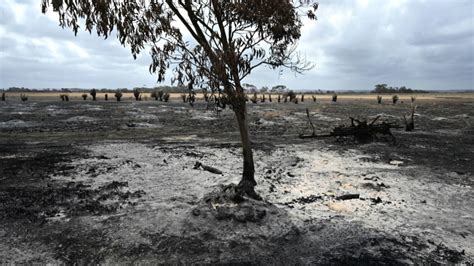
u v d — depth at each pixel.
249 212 7.08
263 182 10.31
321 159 14.10
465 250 6.14
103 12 6.41
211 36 7.15
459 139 20.28
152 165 12.55
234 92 7.66
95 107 46.72
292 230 6.81
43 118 31.97
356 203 8.59
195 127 27.06
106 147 16.30
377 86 196.12
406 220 7.54
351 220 7.44
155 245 6.16
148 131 24.06
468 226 7.26
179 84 7.51
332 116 37.25
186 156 14.26
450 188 10.09
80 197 8.77
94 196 8.88
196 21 7.54
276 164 13.06
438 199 9.07
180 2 7.45
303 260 5.73
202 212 7.22
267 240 6.38
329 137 20.66
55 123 28.27
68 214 7.60
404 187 10.09
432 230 7.01
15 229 6.82
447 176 11.47
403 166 12.92
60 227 6.91
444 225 7.29
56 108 44.47
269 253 5.94
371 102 73.88
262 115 38.12
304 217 7.54
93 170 11.53
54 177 10.72
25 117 32.28
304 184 10.28
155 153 14.87
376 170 12.16
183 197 8.81
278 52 8.27
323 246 6.21
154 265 5.54
